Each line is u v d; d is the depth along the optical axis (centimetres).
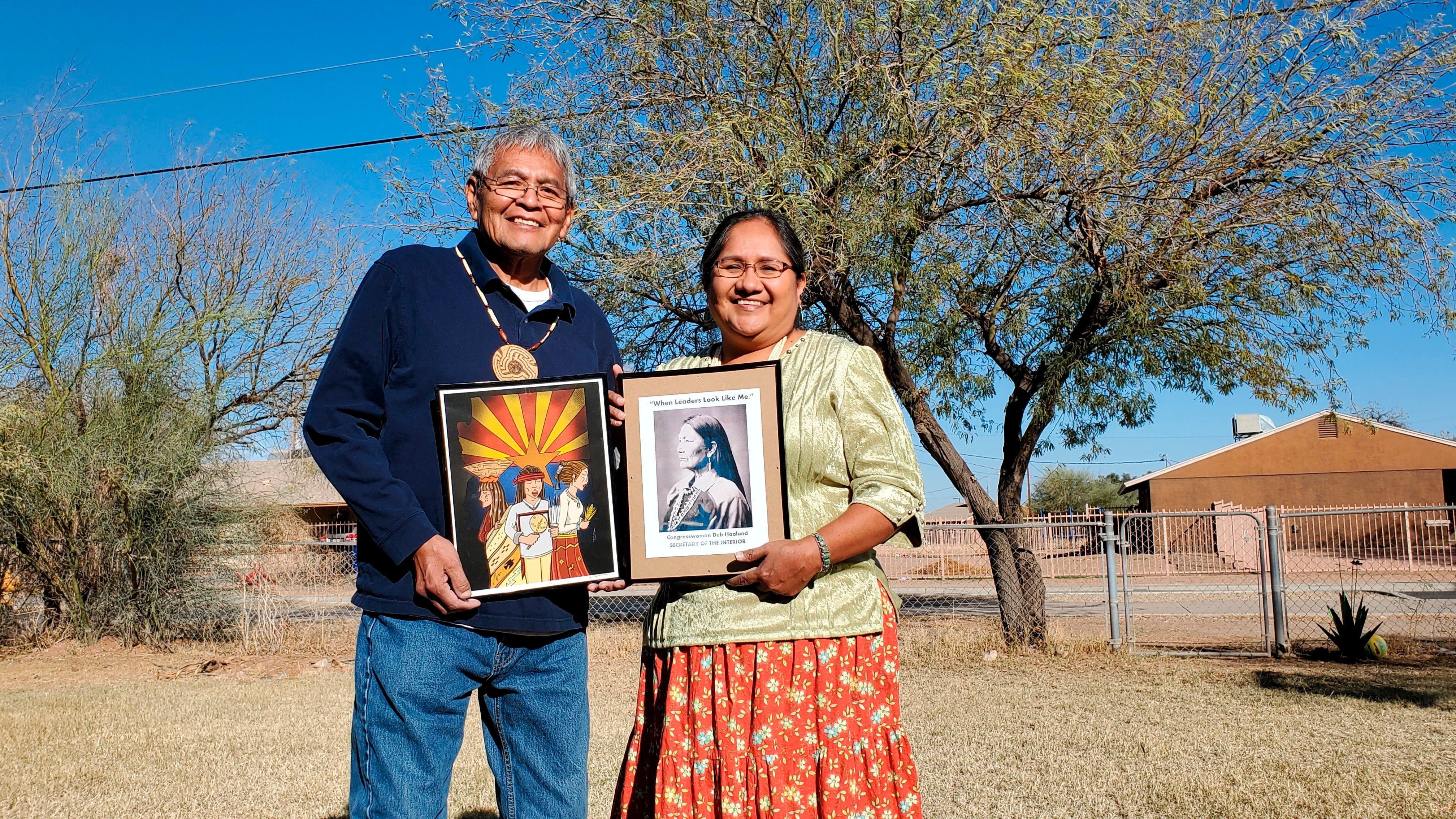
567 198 241
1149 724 569
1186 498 3591
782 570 212
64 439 1053
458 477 217
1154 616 1269
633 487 223
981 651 954
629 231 938
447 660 215
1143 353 1083
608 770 471
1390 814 378
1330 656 892
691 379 225
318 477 1845
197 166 1220
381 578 215
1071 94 867
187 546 1076
